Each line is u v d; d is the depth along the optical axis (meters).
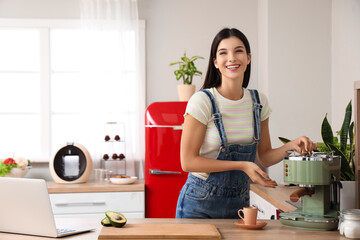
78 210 4.07
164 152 4.14
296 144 2.19
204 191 2.19
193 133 2.09
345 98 3.95
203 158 2.07
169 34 4.69
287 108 4.29
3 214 1.90
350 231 1.76
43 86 4.65
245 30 4.71
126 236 1.75
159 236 1.74
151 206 4.15
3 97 4.81
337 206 2.08
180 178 4.14
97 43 4.55
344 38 3.96
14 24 4.55
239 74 2.10
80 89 4.57
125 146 4.52
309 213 2.01
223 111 2.12
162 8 4.69
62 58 4.74
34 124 4.83
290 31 4.30
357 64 3.70
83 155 4.29
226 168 2.03
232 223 2.04
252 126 2.18
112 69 4.55
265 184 1.95
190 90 4.26
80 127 4.57
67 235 1.84
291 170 1.96
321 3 4.29
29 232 1.86
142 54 4.64
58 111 4.74
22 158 4.26
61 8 4.61
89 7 4.54
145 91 4.67
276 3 4.29
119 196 4.09
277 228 1.95
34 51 4.77
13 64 4.77
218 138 2.12
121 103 4.55
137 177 4.61
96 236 1.83
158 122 4.15
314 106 4.30
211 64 2.23
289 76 4.29
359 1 3.64
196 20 4.70
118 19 4.54
